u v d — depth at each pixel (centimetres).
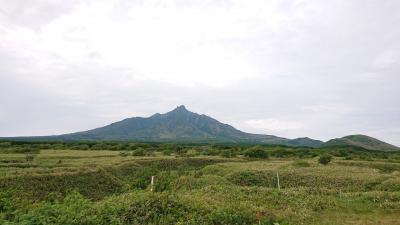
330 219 2038
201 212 1834
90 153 7531
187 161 6625
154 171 5106
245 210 1956
